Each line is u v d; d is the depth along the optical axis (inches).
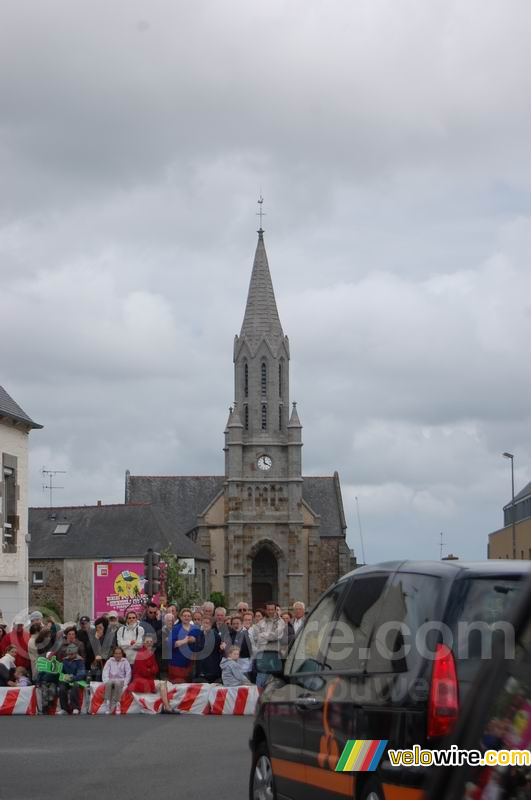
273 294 5039.4
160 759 594.6
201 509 5378.9
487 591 287.0
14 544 1562.5
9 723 805.2
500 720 134.4
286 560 4724.4
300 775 360.2
